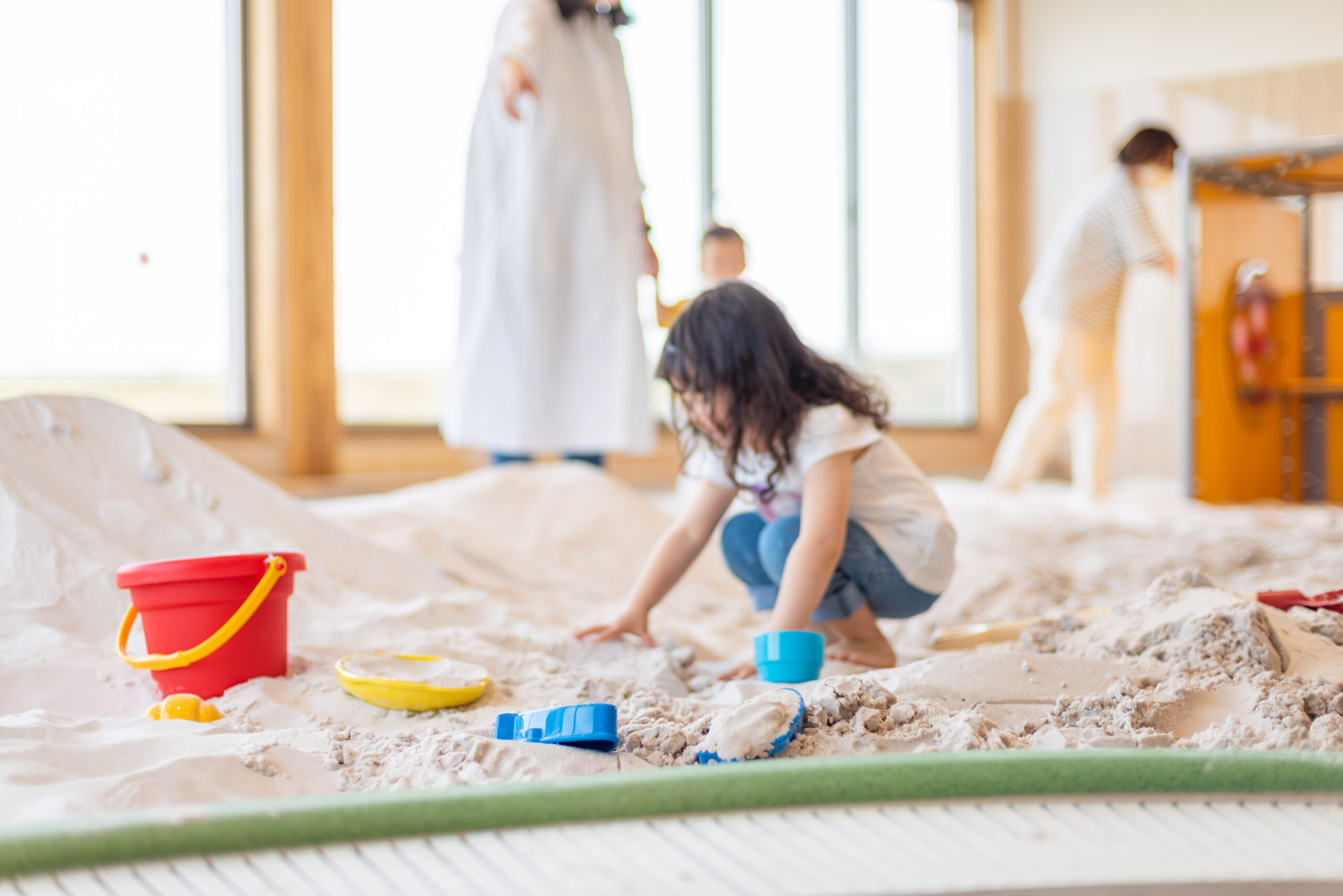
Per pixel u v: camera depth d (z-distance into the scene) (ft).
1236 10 18.54
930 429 19.66
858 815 2.37
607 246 9.50
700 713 3.53
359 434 11.78
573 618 5.98
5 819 2.44
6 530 4.38
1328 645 3.97
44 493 4.63
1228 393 14.17
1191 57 18.97
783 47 17.33
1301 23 18.07
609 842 2.25
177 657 3.69
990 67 20.49
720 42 16.33
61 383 9.55
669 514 8.93
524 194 9.27
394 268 12.06
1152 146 13.47
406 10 12.00
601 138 9.50
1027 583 6.84
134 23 9.96
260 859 2.16
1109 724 3.22
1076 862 2.19
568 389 9.59
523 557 7.38
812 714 3.21
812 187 17.81
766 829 2.31
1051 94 20.29
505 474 8.55
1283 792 2.47
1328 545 8.78
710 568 7.77
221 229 10.69
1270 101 18.31
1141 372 19.06
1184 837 2.29
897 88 19.33
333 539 5.65
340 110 11.48
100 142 9.75
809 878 2.11
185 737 3.14
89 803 2.51
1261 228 14.67
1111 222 13.65
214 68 10.60
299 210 10.82
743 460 4.73
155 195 10.16
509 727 3.20
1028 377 20.75
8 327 9.21
